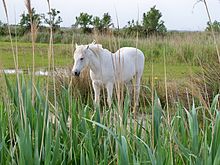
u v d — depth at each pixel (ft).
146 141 11.87
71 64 33.63
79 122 13.23
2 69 11.81
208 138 11.54
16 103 13.08
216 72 26.71
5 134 12.86
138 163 9.61
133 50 33.73
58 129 11.27
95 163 11.60
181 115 12.28
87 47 29.94
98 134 12.71
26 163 10.12
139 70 34.60
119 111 11.14
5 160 11.33
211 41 56.08
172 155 10.72
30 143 10.25
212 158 9.92
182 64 43.27
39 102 12.67
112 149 11.84
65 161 11.60
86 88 31.35
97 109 13.01
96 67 30.19
